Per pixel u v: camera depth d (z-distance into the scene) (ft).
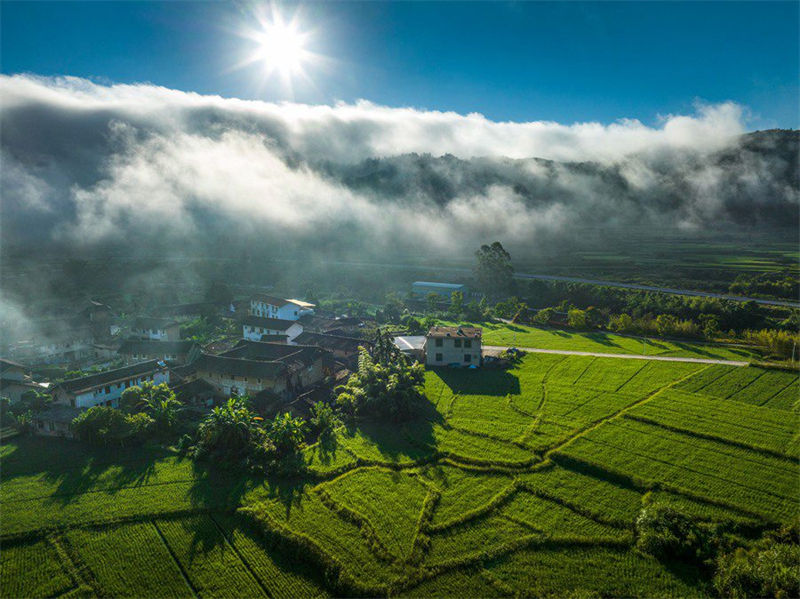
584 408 282.77
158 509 200.13
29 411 291.17
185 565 172.65
